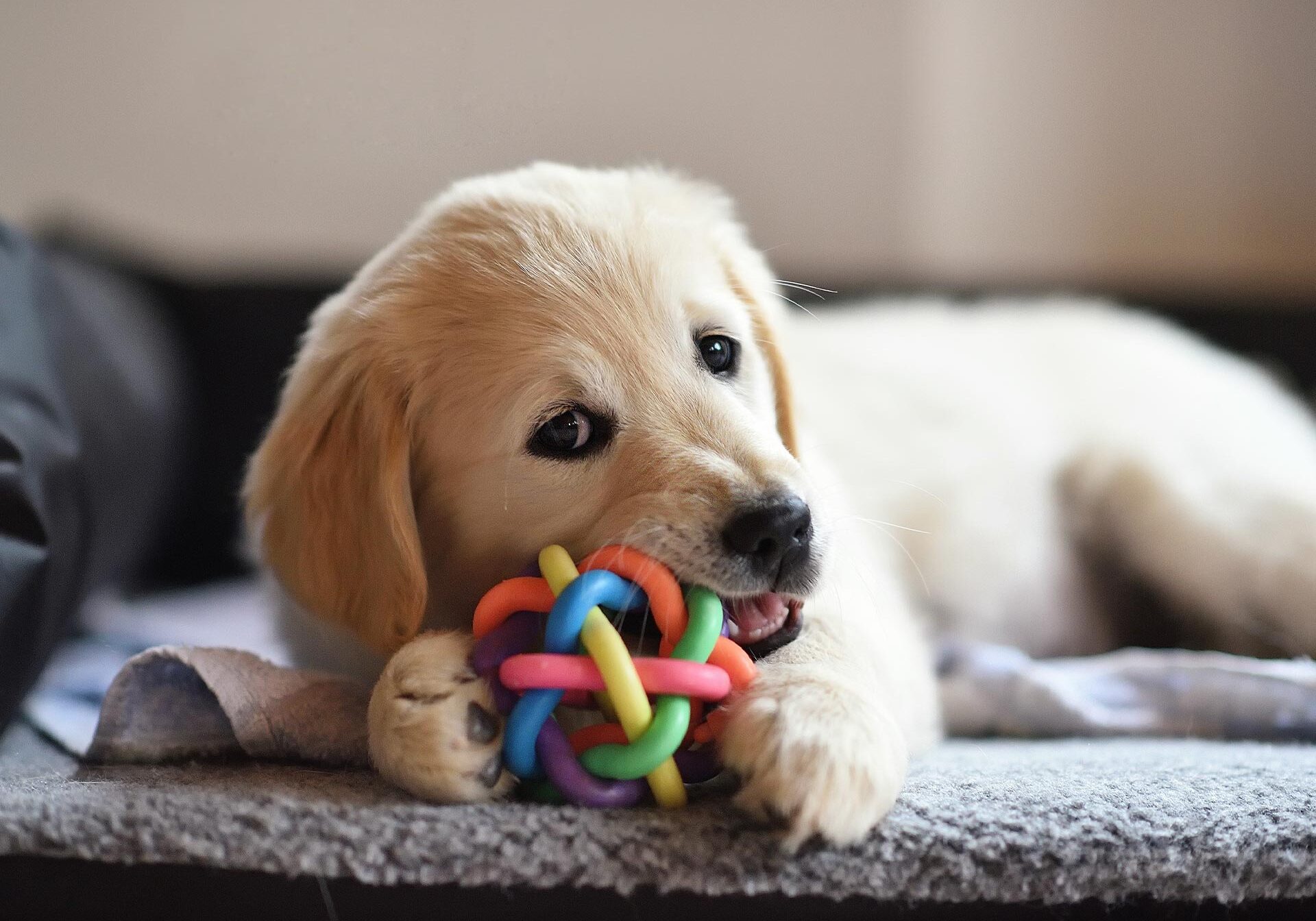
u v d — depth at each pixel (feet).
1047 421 7.39
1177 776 4.13
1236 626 6.57
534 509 4.33
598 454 4.32
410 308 4.55
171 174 10.68
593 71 11.14
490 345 4.37
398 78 5.01
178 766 4.19
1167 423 7.35
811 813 3.30
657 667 3.53
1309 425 7.93
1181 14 11.46
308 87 5.07
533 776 3.69
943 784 3.99
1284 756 4.67
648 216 4.91
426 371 4.48
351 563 4.46
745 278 5.27
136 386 7.63
